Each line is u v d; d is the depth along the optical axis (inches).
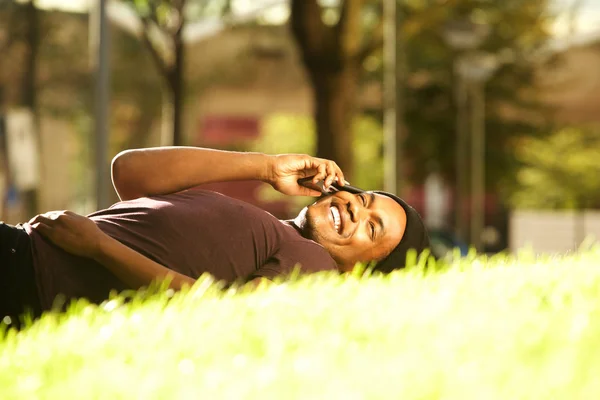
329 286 200.1
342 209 253.1
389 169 1066.7
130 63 2074.3
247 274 229.9
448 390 104.7
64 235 213.2
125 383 127.3
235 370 129.4
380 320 157.0
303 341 145.0
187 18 1628.9
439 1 1355.8
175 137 1549.0
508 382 106.5
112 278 216.5
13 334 186.7
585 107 2317.9
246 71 2186.3
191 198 234.7
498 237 2113.7
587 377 104.7
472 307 167.6
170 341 156.8
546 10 1995.6
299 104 2305.6
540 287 195.9
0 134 1026.7
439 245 970.1
